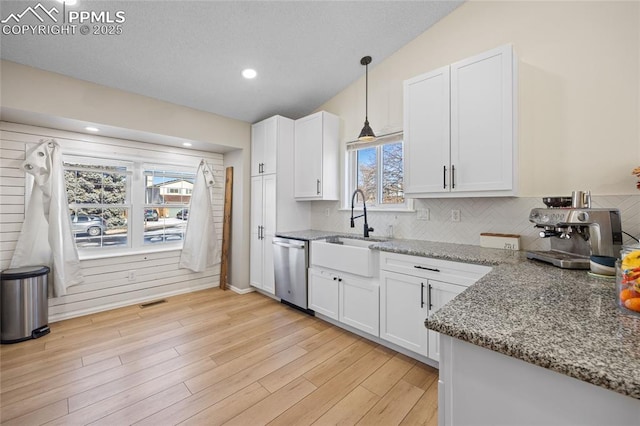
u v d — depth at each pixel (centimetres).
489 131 194
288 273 317
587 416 59
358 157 338
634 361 56
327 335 254
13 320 234
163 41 232
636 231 166
